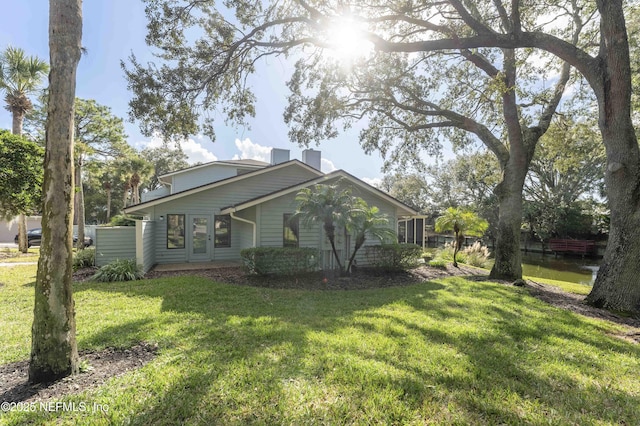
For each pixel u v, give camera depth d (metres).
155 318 4.59
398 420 2.27
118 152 18.66
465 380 2.85
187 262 11.86
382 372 2.95
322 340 3.75
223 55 8.12
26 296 6.11
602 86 6.30
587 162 22.72
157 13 7.08
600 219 22.89
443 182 32.59
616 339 4.19
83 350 3.39
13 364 3.09
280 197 9.84
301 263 8.60
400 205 11.41
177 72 7.73
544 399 2.60
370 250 10.41
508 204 9.05
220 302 5.68
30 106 14.34
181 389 2.59
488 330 4.28
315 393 2.57
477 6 8.35
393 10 7.73
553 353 3.56
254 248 8.46
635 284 5.70
